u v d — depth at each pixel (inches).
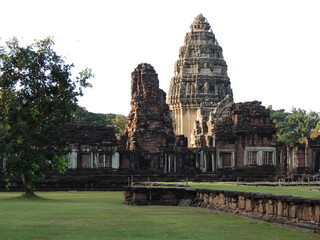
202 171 5073.8
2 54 2970.0
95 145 4690.0
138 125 4992.6
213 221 1838.1
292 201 1659.7
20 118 2947.8
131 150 4817.9
